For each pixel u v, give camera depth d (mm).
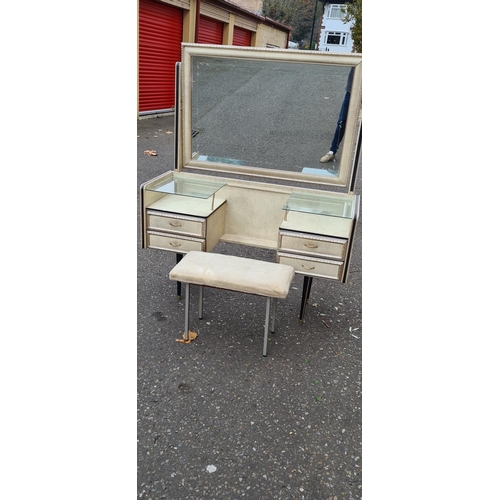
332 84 2271
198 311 2416
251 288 1935
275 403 1771
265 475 1439
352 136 2340
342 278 2182
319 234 2139
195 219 2309
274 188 2576
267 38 11875
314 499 1362
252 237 2715
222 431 1614
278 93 2373
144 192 2346
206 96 2490
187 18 7652
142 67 6895
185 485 1386
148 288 2607
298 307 2525
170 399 1756
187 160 2676
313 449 1556
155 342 2119
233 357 2047
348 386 1896
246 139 2533
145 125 6859
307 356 2088
